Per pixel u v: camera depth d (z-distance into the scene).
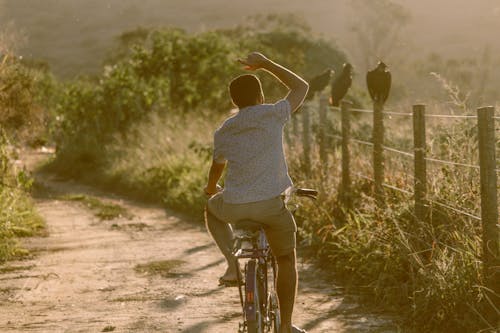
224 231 10.18
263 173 8.85
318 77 24.02
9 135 24.84
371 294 13.13
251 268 8.83
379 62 15.44
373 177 16.50
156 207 29.52
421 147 12.81
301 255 16.70
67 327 11.64
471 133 13.56
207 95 48.78
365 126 24.16
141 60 50.06
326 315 12.12
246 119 8.93
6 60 24.80
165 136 39.03
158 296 13.66
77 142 50.47
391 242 13.12
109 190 38.69
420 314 11.27
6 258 17.50
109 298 13.58
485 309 10.51
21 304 13.23
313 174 19.94
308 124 21.09
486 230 10.64
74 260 17.41
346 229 15.77
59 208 29.61
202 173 29.47
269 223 8.98
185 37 50.88
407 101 20.08
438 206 12.80
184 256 17.81
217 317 12.10
